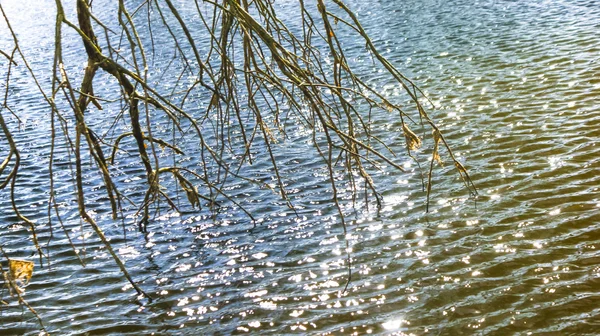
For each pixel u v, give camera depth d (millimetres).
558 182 10711
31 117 18078
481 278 8391
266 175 12555
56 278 9445
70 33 30562
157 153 14281
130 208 11656
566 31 20844
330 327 7781
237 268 9328
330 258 9336
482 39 21547
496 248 9039
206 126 15883
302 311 8148
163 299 8734
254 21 5906
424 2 29422
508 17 24266
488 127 13547
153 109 17625
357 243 9656
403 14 27500
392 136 13883
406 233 9758
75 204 11992
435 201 10664
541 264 8523
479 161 11961
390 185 11438
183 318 8281
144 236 10547
